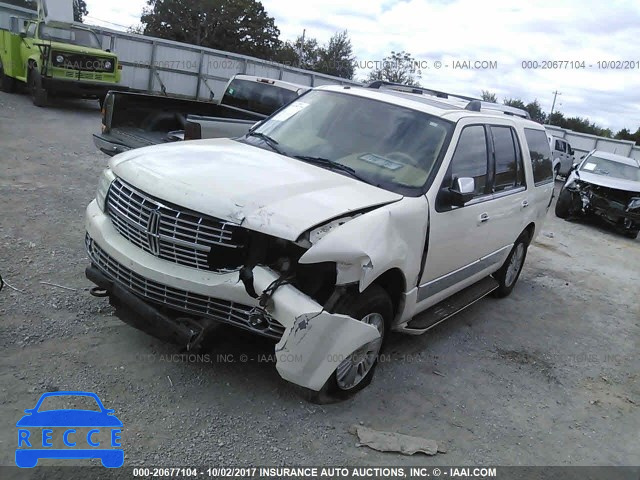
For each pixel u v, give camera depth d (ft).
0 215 20.29
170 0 152.87
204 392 11.97
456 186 14.66
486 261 18.35
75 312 14.34
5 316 13.57
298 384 11.02
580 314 22.35
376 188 13.24
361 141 14.96
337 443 11.18
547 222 42.29
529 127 21.20
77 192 24.94
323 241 10.69
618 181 43.39
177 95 75.72
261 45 167.73
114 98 23.43
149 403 11.34
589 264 31.30
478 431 12.67
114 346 13.12
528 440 12.73
